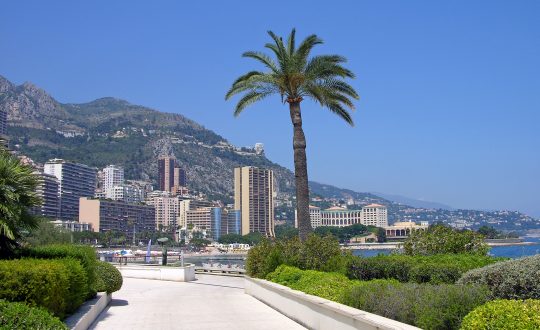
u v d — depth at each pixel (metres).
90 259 15.44
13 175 12.94
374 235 158.50
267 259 22.41
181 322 14.63
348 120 26.69
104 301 17.47
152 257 73.06
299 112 25.56
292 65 24.81
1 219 12.24
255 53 26.06
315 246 21.16
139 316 15.91
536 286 8.80
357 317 9.93
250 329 13.38
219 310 17.62
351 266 15.95
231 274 42.84
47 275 9.96
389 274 14.16
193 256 155.88
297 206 24.84
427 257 14.41
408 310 9.59
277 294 17.39
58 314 11.00
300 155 25.09
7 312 7.71
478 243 18.03
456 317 8.52
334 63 25.28
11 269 9.53
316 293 14.36
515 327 6.43
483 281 9.79
